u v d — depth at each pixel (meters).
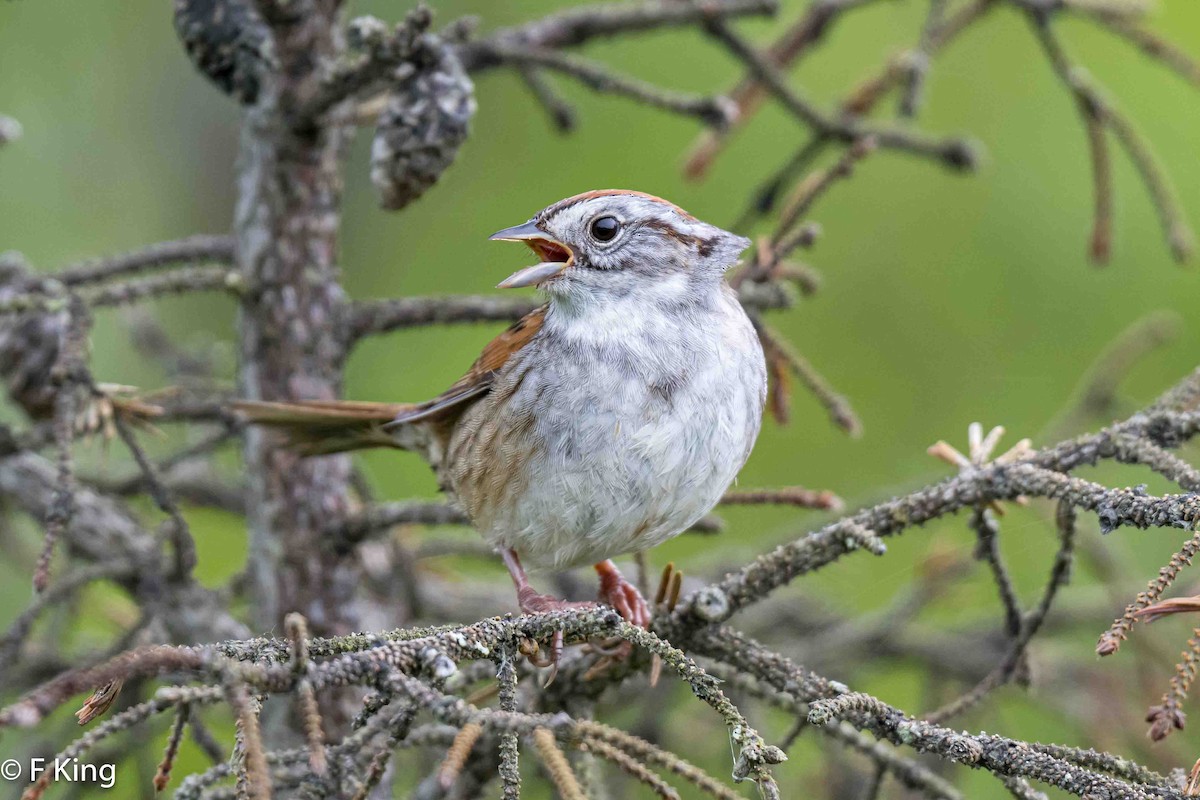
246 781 4.02
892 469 13.51
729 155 13.91
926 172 14.02
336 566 8.09
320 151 7.77
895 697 11.97
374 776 4.46
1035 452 6.17
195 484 10.07
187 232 13.66
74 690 3.80
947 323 13.77
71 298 6.74
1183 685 4.35
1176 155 13.33
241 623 8.69
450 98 7.02
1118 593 9.77
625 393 7.03
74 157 12.51
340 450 8.13
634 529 7.16
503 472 7.26
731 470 7.27
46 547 5.61
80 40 12.38
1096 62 13.74
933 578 10.04
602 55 14.03
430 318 8.02
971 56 14.06
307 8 7.38
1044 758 4.79
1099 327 13.39
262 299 7.82
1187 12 13.56
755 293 7.90
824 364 13.81
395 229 14.02
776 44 9.99
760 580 6.07
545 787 8.84
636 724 9.43
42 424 7.83
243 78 7.33
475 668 6.58
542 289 7.39
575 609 5.11
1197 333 13.17
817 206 14.09
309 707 4.18
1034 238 13.62
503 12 13.85
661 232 7.49
